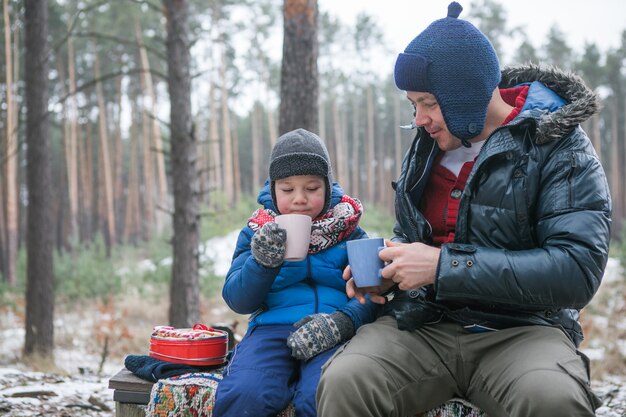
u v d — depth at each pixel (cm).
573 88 246
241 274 250
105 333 1002
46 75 959
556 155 229
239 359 254
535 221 232
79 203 4278
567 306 216
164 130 4188
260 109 5259
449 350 239
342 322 253
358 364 221
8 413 389
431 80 239
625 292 1185
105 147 3478
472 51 238
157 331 290
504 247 232
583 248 213
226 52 3562
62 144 3812
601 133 5028
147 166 3516
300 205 265
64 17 2805
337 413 213
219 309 1205
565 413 197
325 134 5697
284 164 263
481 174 234
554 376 204
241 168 5678
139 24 3141
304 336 248
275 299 269
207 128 4978
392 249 233
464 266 218
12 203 2406
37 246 934
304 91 601
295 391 247
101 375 629
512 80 269
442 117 244
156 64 3584
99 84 3472
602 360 762
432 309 245
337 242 274
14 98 2352
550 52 4159
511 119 246
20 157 3478
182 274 812
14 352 962
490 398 226
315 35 607
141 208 4584
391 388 225
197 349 275
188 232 818
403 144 5853
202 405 251
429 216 264
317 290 270
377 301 252
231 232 2092
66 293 1412
